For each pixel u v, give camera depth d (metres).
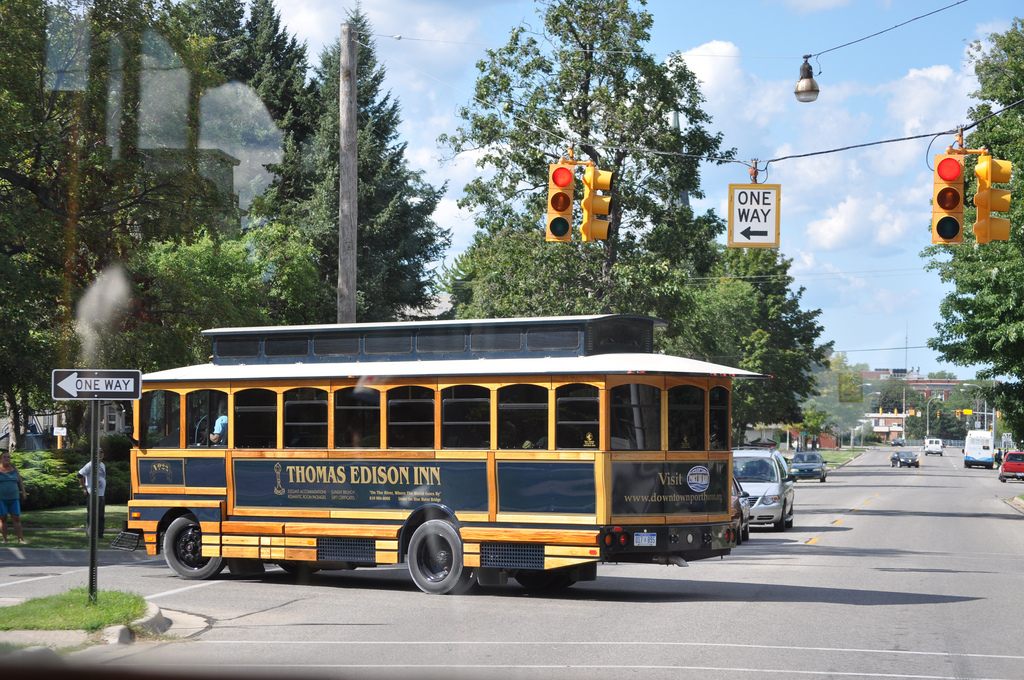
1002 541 27.97
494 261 38.75
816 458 77.00
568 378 15.63
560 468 15.58
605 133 37.28
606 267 37.97
